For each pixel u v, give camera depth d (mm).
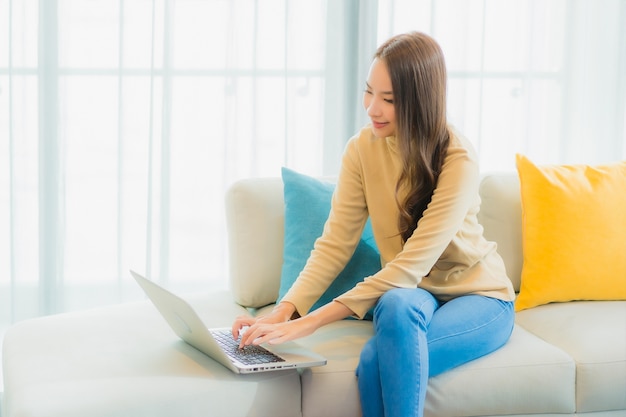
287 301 2064
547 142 3270
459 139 2062
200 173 3051
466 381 1963
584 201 2436
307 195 2354
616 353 2072
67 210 3000
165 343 2043
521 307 2443
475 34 3131
